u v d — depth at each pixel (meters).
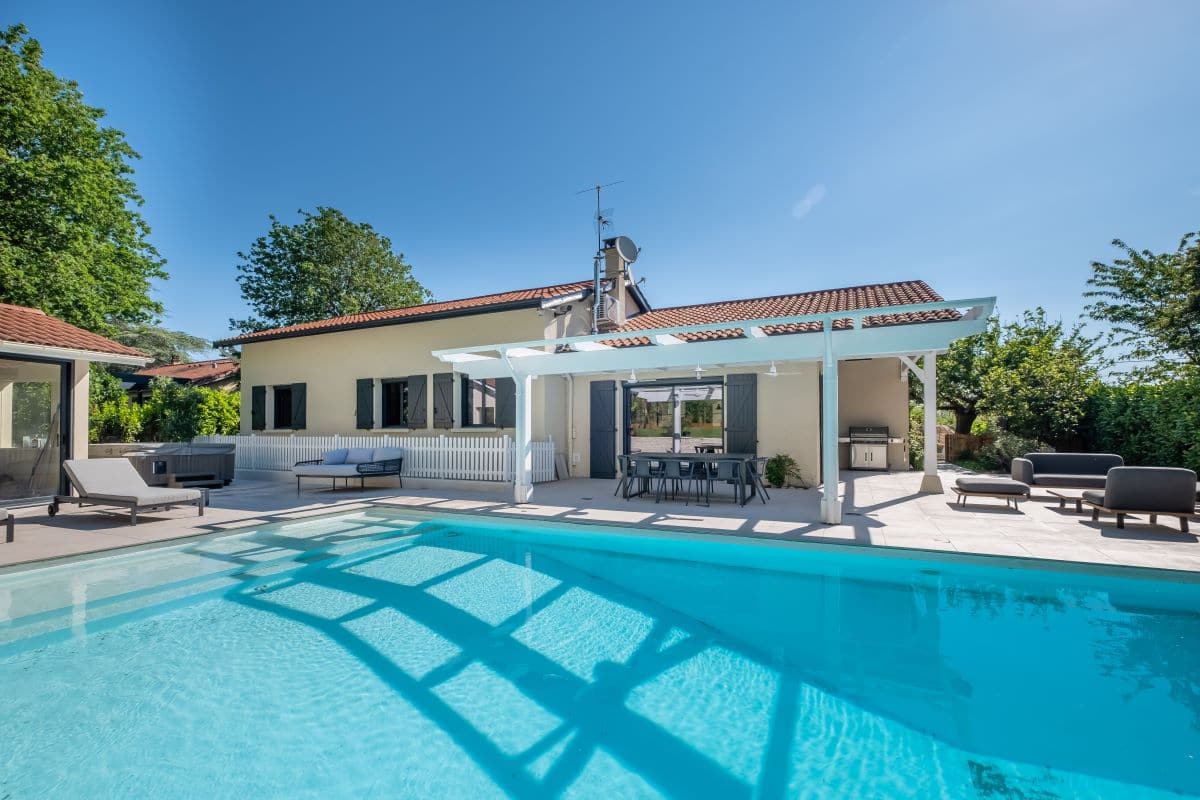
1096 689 3.66
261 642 4.50
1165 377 15.49
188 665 4.10
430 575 6.31
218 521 8.20
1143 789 2.67
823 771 2.85
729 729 3.26
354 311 30.03
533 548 7.54
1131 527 7.26
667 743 3.12
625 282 16.61
